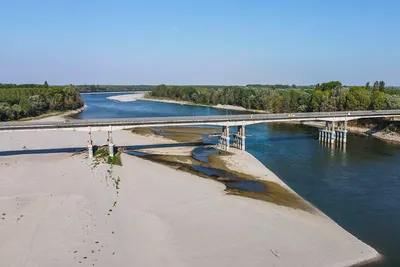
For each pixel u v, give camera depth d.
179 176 61.41
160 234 38.62
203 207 46.59
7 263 32.41
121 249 35.34
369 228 44.03
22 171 62.59
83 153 77.88
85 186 53.62
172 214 44.06
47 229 38.97
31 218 41.69
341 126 104.56
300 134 115.88
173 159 76.19
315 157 81.44
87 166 65.56
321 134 103.88
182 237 38.19
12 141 92.94
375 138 109.56
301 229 41.41
